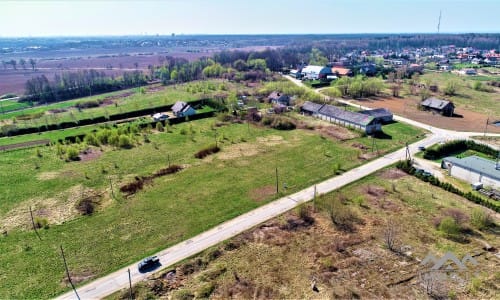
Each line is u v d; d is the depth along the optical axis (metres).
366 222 51.38
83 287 40.00
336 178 65.94
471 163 66.00
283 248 45.97
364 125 91.50
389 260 43.31
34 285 40.53
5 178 69.25
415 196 58.75
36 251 46.69
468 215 52.59
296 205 56.47
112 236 49.62
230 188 63.03
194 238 48.50
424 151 77.38
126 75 197.12
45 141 92.19
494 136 88.44
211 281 40.47
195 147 84.81
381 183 63.59
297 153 79.12
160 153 81.44
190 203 58.12
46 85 169.25
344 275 41.00
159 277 41.19
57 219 54.44
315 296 38.00
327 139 87.88
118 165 75.06
